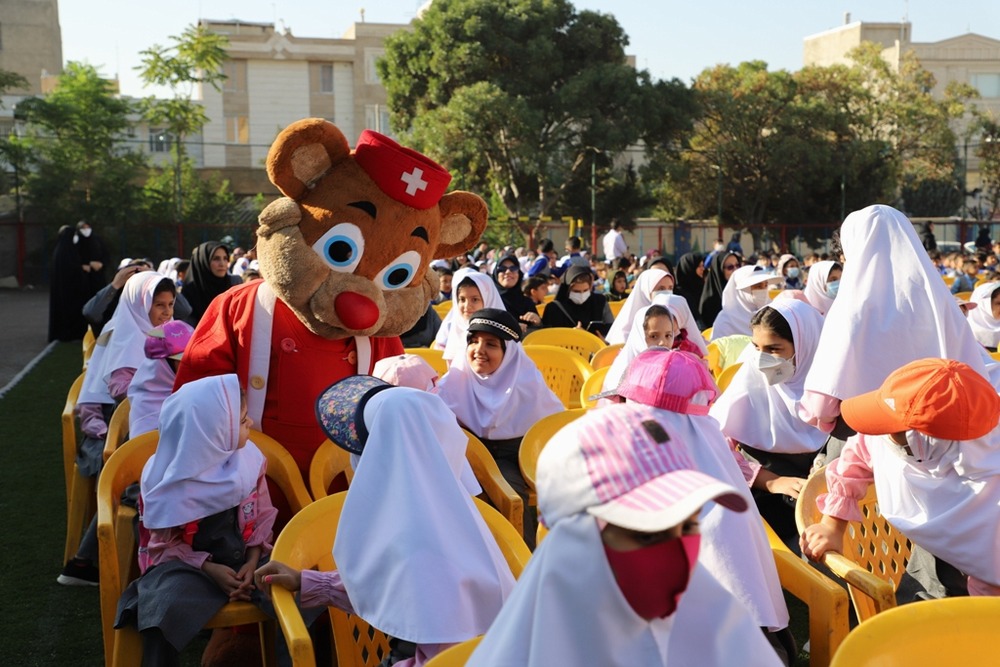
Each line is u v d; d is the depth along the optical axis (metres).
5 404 10.48
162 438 3.80
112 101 30.83
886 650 2.40
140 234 29.52
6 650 4.59
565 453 1.78
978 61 59.41
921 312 4.16
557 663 1.77
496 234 32.25
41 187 28.67
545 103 33.59
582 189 35.81
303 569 3.36
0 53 52.53
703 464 3.12
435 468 2.92
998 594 3.15
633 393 3.22
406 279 5.16
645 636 1.83
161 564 3.72
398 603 2.75
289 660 3.72
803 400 4.25
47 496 6.97
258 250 5.05
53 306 16.02
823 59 64.69
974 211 42.69
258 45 47.38
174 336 5.39
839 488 3.52
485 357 5.43
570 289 10.10
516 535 3.51
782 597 3.28
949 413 3.00
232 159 42.31
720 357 7.10
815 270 8.09
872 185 38.19
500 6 33.28
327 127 4.88
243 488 3.82
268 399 5.04
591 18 34.28
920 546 3.31
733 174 37.66
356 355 5.19
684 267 12.23
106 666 3.76
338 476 4.89
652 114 33.28
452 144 32.47
